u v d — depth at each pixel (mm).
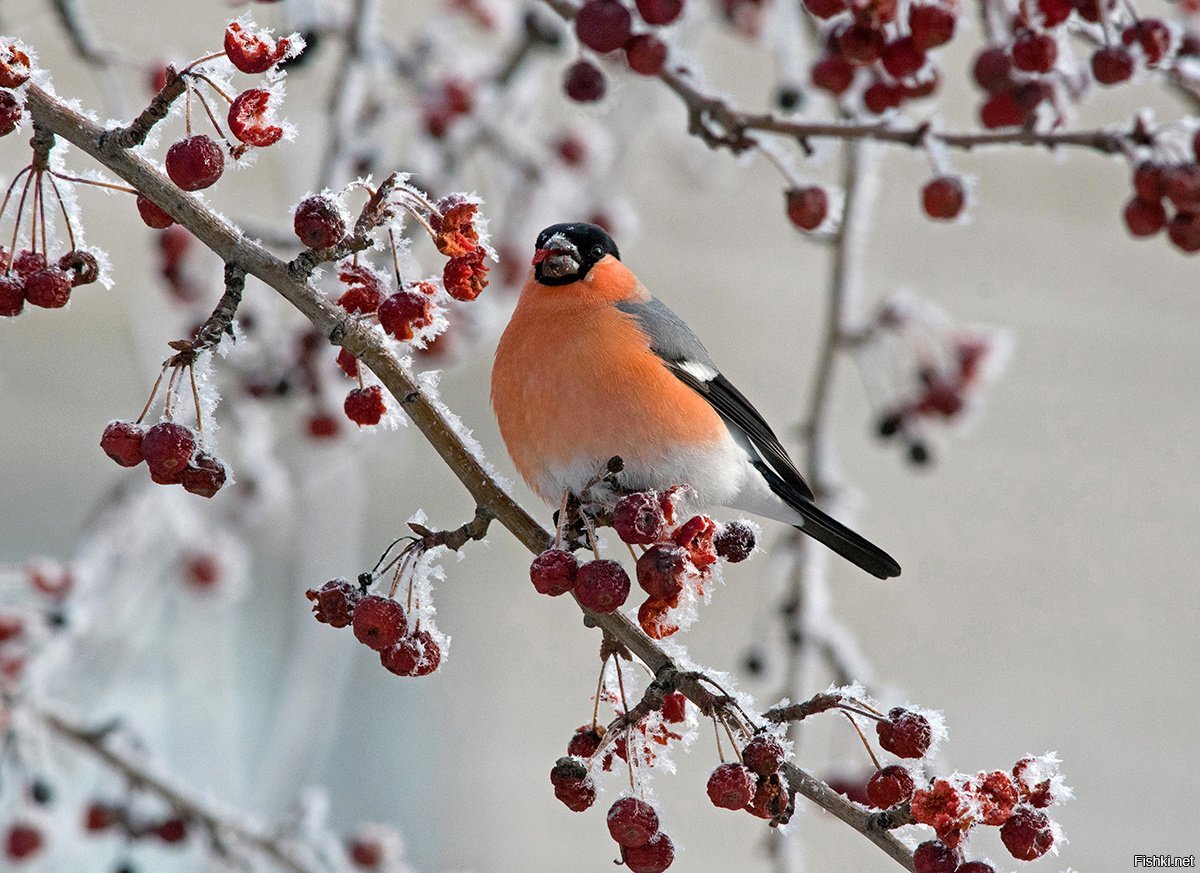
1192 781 14094
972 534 16266
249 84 10961
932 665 15234
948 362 10125
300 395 10430
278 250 9508
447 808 13953
